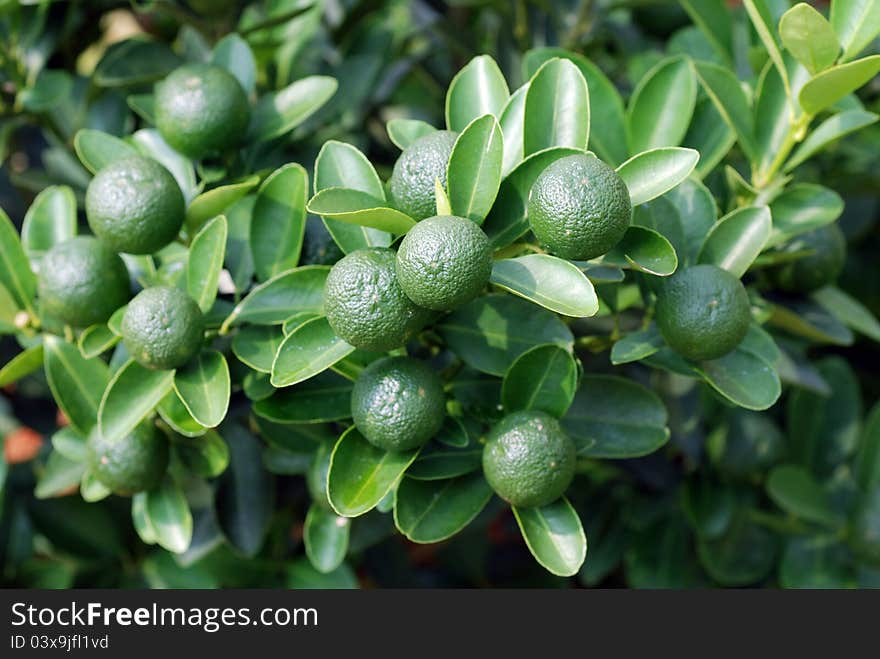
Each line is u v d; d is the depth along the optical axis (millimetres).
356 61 669
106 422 499
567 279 461
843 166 681
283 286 512
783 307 571
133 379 506
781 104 555
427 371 481
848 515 660
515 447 476
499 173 469
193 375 503
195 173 590
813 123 562
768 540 672
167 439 534
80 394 539
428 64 763
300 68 696
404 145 526
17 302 550
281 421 508
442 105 755
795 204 543
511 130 505
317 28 721
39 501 688
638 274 529
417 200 475
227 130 542
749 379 503
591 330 574
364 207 476
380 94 736
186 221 528
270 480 605
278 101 577
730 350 491
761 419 653
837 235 569
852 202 761
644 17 726
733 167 587
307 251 545
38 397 711
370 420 476
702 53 651
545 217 456
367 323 457
